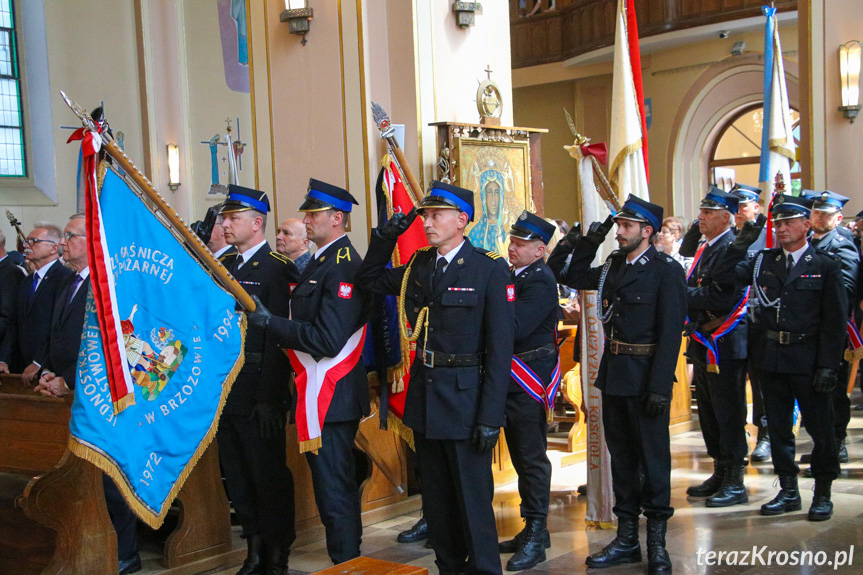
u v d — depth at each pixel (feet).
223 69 38.42
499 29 20.18
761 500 16.37
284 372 12.71
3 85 32.42
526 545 13.26
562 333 21.22
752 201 18.29
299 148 18.51
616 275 13.23
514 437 13.65
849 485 17.06
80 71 34.01
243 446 12.75
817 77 28.55
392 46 18.53
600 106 47.34
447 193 11.05
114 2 34.99
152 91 35.55
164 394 10.84
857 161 27.91
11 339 17.26
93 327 10.07
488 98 18.62
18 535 13.25
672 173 45.60
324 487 12.01
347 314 11.88
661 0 43.14
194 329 11.16
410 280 11.48
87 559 12.44
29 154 32.78
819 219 17.61
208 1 37.83
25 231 32.27
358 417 12.20
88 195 9.86
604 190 15.31
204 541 13.87
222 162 38.11
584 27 45.62
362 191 17.80
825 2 28.27
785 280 14.92
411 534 14.64
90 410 9.95
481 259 11.16
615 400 13.12
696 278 16.47
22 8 32.71
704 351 16.29
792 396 15.26
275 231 18.85
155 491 10.64
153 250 10.89
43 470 13.42
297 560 14.05
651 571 12.41
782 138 22.79
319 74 18.19
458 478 10.91
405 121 18.37
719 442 16.55
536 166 19.43
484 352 11.12
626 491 13.16
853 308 17.49
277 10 18.58
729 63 42.73
